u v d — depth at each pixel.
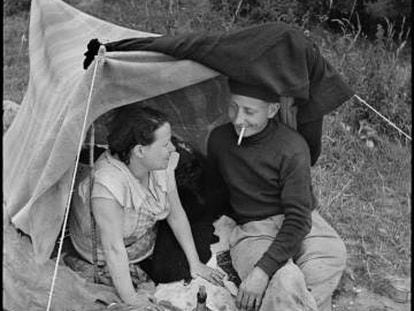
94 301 2.60
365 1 5.73
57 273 2.67
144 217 2.71
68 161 2.44
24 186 2.71
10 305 2.70
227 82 2.89
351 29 5.91
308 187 2.72
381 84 4.77
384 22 5.81
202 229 2.97
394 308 3.02
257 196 2.81
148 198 2.71
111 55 2.41
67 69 2.99
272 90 2.51
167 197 2.79
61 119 2.50
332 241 2.85
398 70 5.04
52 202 2.57
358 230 3.61
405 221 3.74
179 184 3.04
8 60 5.53
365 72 4.85
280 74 2.52
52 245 2.65
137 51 2.54
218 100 2.99
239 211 2.88
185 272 2.78
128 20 5.96
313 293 2.75
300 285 2.53
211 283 2.73
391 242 3.53
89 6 6.24
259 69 2.51
